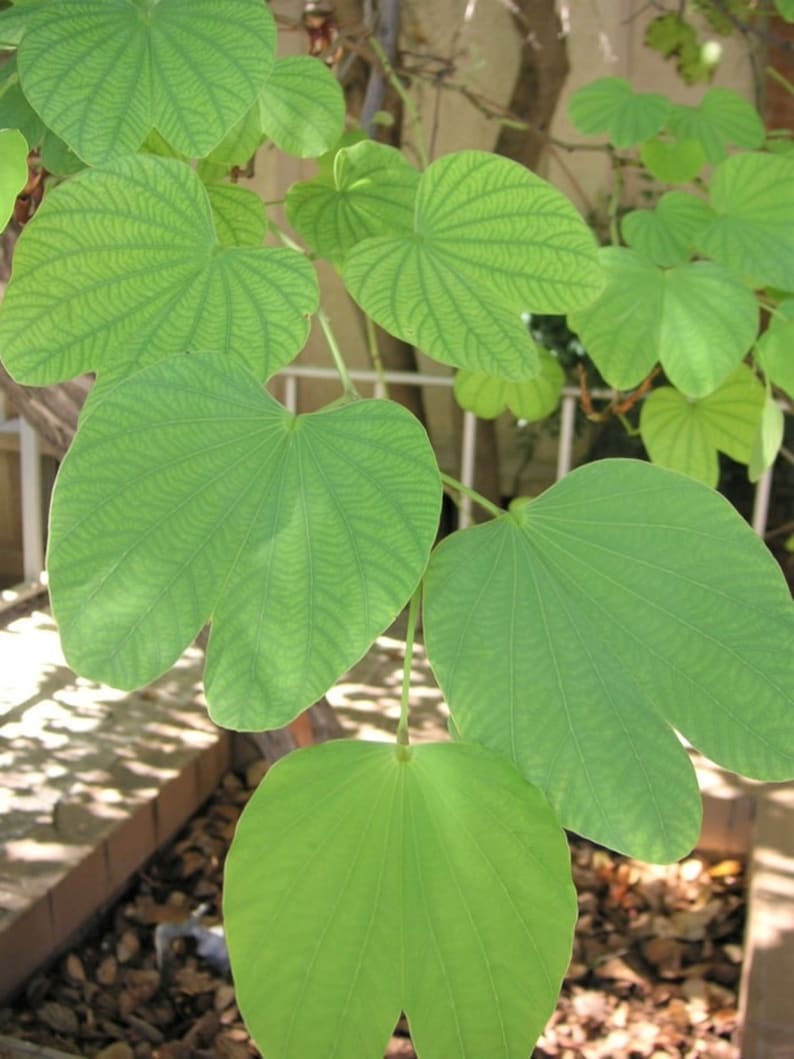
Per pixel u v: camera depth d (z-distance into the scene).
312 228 0.62
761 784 1.45
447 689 0.37
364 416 0.37
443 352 0.44
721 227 0.70
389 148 0.61
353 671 1.74
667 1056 1.17
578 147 1.10
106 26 0.41
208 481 0.36
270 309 0.40
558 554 0.39
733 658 0.37
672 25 1.54
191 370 0.37
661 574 0.38
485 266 0.46
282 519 0.35
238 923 0.37
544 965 0.36
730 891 1.40
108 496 0.35
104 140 0.40
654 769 0.36
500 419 2.64
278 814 0.38
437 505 0.35
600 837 0.36
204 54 0.40
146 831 1.37
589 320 0.67
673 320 0.67
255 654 0.34
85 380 0.75
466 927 0.37
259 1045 0.36
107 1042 1.15
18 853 1.25
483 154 0.44
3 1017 1.14
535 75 1.80
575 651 0.37
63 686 1.66
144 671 0.34
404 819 0.38
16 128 0.50
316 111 0.63
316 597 0.34
